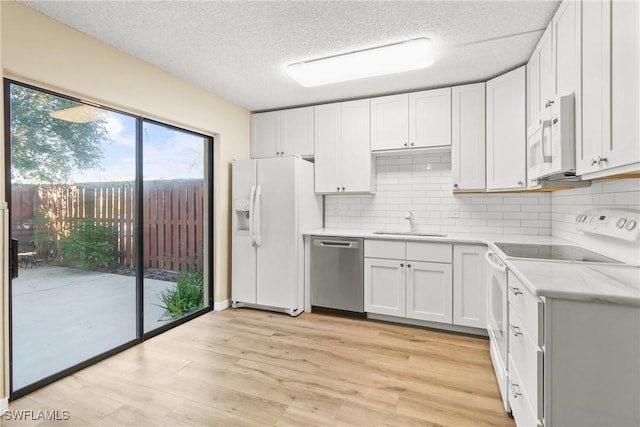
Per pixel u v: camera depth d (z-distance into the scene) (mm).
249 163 3434
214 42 2314
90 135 2330
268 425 1621
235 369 2186
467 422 1642
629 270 1416
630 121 1106
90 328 2334
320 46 2367
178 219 3178
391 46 2344
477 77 2881
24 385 1941
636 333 1071
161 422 1643
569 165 1554
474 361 2297
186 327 2965
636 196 1540
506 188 2689
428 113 3119
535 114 2307
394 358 2346
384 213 3625
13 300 1920
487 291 2562
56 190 2137
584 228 1966
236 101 3588
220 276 3475
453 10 1926
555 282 1214
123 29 2129
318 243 3352
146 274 2838
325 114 3562
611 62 1227
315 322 3102
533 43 2289
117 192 2518
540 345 1159
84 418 1670
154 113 2682
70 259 2221
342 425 1622
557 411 1137
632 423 1081
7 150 1853
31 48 1868
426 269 2893
